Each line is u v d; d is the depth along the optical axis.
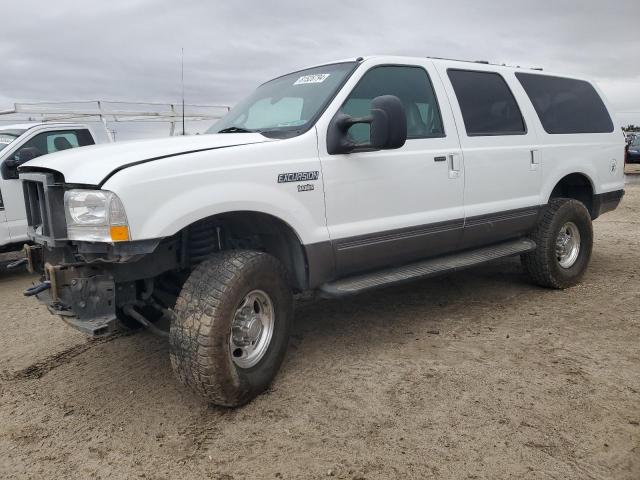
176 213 3.02
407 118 4.25
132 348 4.46
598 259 6.95
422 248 4.36
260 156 3.39
